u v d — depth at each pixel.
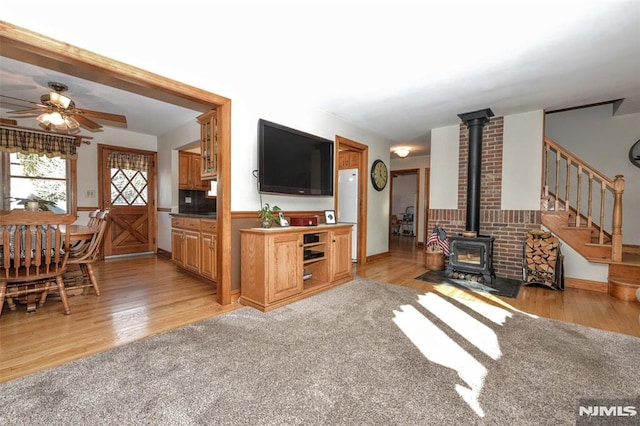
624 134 4.25
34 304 2.58
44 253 2.45
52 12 1.81
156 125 4.73
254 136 3.15
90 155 4.82
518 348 1.99
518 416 1.34
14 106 3.81
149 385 1.54
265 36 2.18
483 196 4.25
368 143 4.96
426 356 1.87
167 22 2.00
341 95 3.37
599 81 2.93
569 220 3.98
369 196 5.05
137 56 2.24
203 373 1.65
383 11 1.90
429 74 2.82
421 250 6.50
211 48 2.33
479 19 1.97
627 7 1.80
